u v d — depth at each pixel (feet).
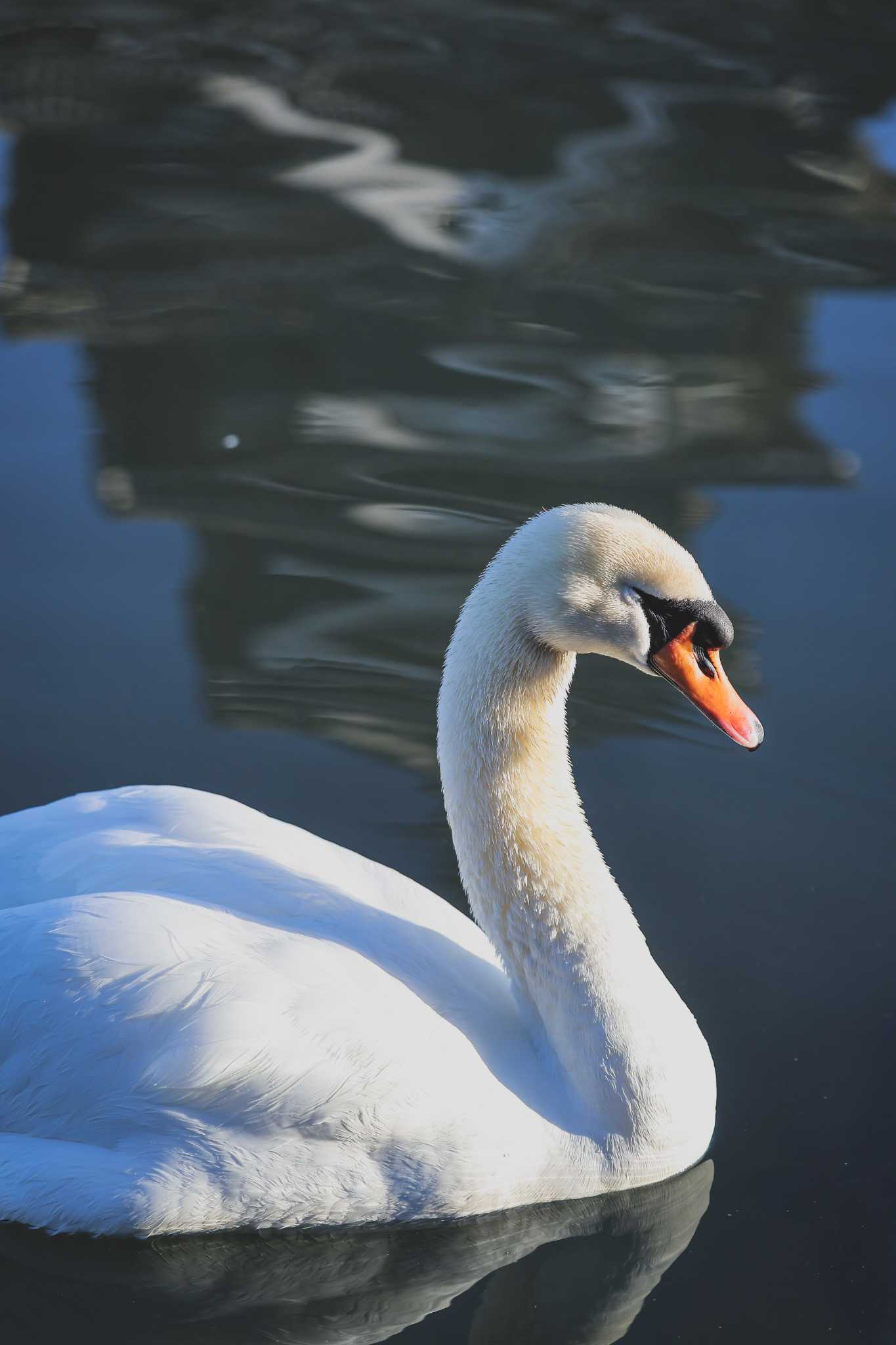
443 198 63.82
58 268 58.23
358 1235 27.61
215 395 51.83
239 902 27.78
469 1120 26.91
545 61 76.33
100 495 47.16
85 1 81.41
